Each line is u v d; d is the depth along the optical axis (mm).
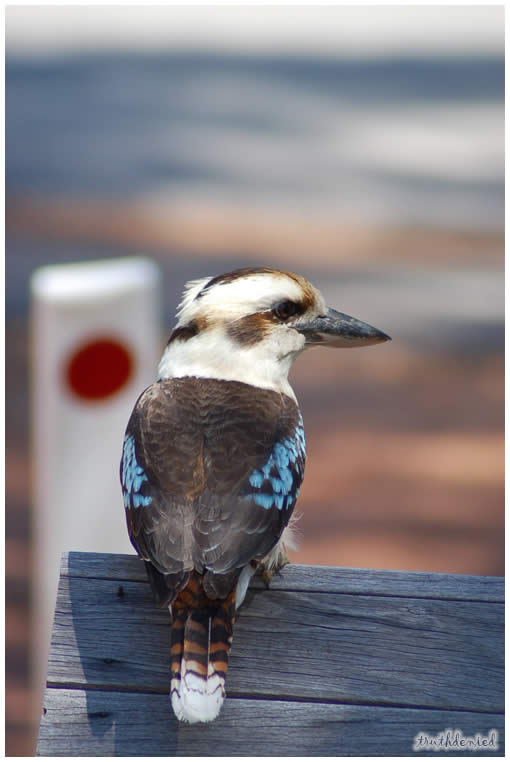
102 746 5457
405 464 16438
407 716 5520
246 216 27438
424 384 19297
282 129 35219
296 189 29719
